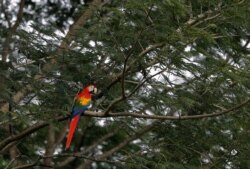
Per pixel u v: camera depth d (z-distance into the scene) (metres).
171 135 15.84
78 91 14.55
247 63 14.20
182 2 12.78
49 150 21.61
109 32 14.24
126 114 13.70
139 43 13.05
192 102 13.76
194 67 13.25
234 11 13.58
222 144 15.80
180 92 14.10
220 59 14.02
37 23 14.70
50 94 14.04
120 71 14.61
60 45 14.95
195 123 15.54
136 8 12.59
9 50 14.30
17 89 13.70
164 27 12.64
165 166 14.61
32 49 14.38
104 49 14.18
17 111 13.80
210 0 13.84
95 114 13.73
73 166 24.72
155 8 12.72
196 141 15.77
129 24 13.29
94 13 14.52
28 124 13.69
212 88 13.86
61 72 14.49
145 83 13.98
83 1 21.25
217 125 15.48
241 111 14.30
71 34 14.70
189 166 15.30
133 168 14.73
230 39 14.84
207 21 14.07
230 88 14.03
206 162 16.05
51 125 14.02
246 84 13.46
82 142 24.67
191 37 12.76
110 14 14.58
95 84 14.57
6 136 15.40
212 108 14.87
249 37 16.97
